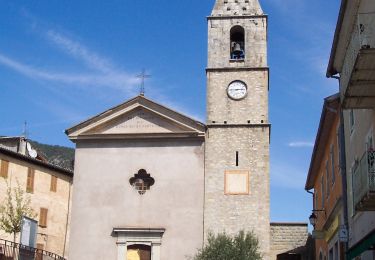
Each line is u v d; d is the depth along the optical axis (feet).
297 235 137.59
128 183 114.01
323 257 114.11
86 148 117.08
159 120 116.37
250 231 107.86
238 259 101.76
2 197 133.18
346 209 79.71
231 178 111.75
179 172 113.19
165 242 109.40
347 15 70.85
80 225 112.47
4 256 113.60
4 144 155.43
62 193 150.71
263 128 114.32
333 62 82.12
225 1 125.08
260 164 112.16
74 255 110.73
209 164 112.98
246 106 116.26
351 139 79.30
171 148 114.83
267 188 110.63
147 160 114.83
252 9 123.54
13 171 137.18
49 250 143.54
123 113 116.98
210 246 104.58
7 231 125.39
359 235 73.41
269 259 106.22
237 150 113.39
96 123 117.08
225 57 120.16
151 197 112.47
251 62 119.14
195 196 111.34
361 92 61.26
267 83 118.32
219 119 115.85
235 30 123.54
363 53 53.62
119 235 110.83
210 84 118.52
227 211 109.70
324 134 100.94
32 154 157.07
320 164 118.62
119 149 116.26
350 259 72.02
